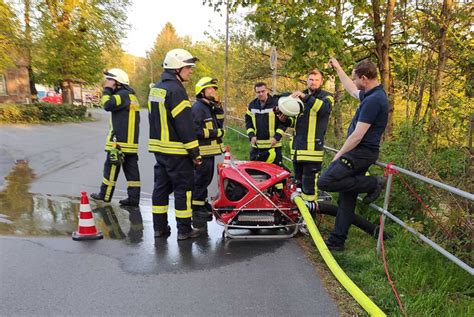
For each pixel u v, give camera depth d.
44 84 28.31
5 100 25.19
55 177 7.57
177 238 4.52
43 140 13.02
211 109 5.30
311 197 5.04
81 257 3.97
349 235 4.70
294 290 3.40
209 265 3.87
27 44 17.62
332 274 3.71
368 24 7.48
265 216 4.54
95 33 25.08
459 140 5.36
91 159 9.80
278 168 4.80
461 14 6.96
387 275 3.55
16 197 6.03
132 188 5.79
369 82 3.88
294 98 4.84
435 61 7.45
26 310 3.01
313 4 6.61
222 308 3.09
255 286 3.45
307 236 4.72
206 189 5.47
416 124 5.48
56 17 22.25
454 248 3.88
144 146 12.73
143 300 3.19
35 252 4.04
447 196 4.13
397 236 4.20
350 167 3.89
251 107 6.08
